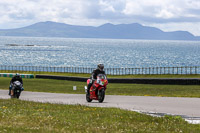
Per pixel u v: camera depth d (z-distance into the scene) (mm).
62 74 111625
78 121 16172
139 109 22797
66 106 23500
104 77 29875
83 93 46844
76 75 107312
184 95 38031
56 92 49531
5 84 72688
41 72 120312
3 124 14500
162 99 31625
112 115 18500
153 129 14406
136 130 13938
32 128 13578
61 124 14969
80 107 22797
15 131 12734
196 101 29078
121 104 27062
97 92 29891
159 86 61812
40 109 21266
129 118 17562
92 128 14023
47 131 12898
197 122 17234
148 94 41469
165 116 18109
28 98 36469
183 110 22234
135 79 72250
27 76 98875
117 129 14062
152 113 20297
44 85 68750
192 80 64875
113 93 44719
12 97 34625
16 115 17750
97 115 18344
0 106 23312
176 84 66625
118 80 74688
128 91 49438
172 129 14469
